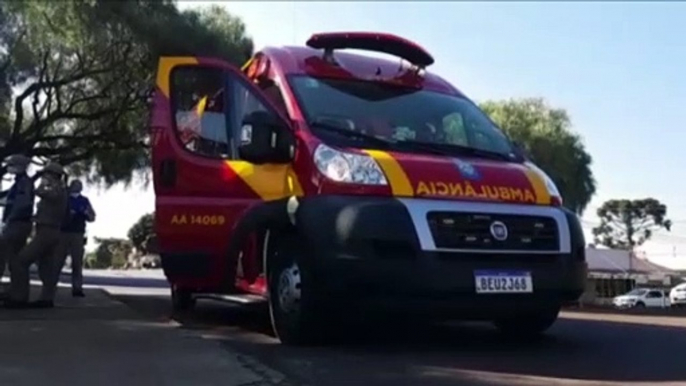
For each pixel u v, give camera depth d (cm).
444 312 649
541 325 742
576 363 635
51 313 923
